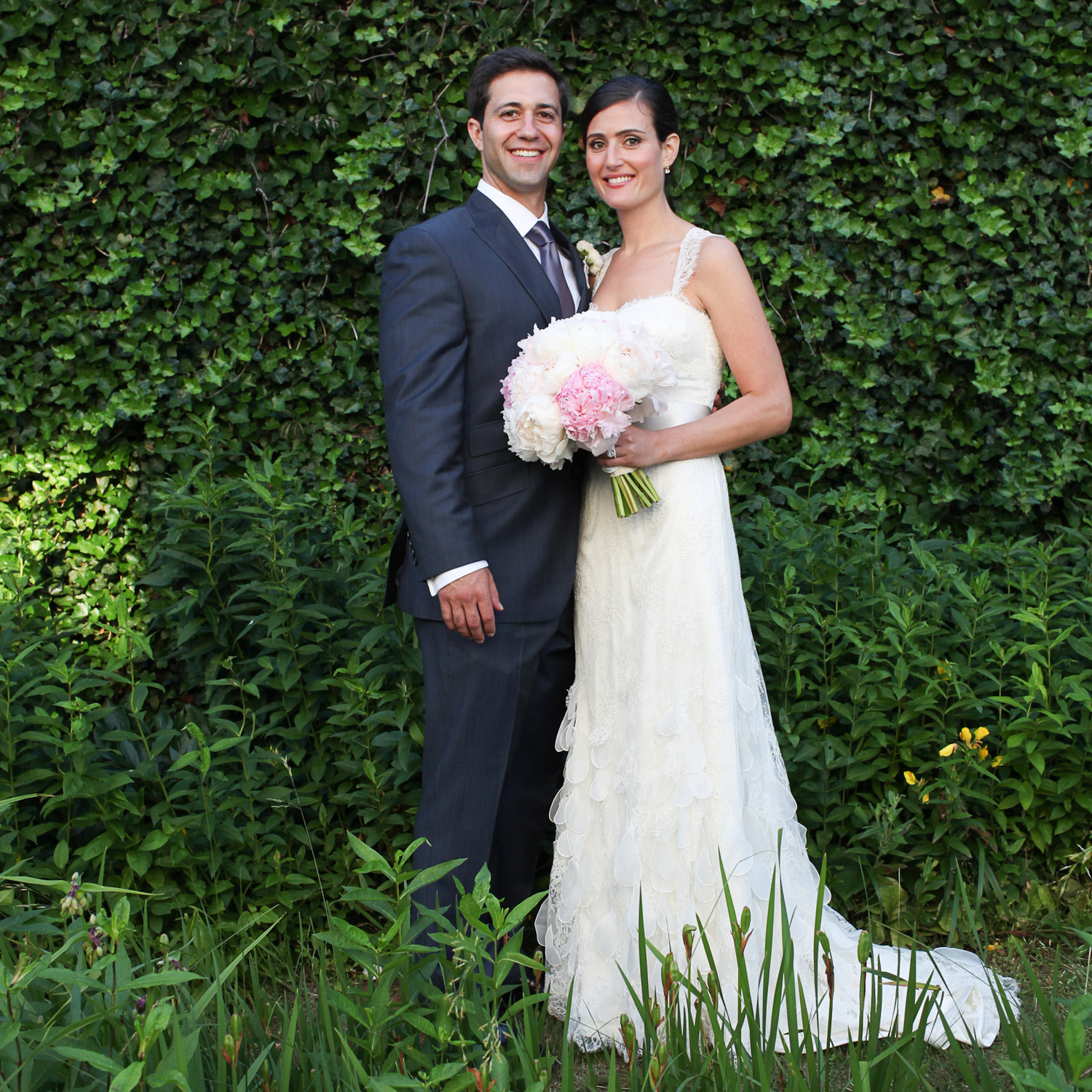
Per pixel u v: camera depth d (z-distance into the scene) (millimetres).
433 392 2168
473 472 2277
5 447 3516
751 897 2178
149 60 3303
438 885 2229
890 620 2836
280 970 2445
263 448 3588
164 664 3158
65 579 3502
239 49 3363
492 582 2193
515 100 2266
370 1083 1408
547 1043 2117
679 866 2213
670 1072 1651
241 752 2557
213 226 3504
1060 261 3672
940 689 2689
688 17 3527
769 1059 1626
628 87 2346
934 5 3561
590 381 2021
